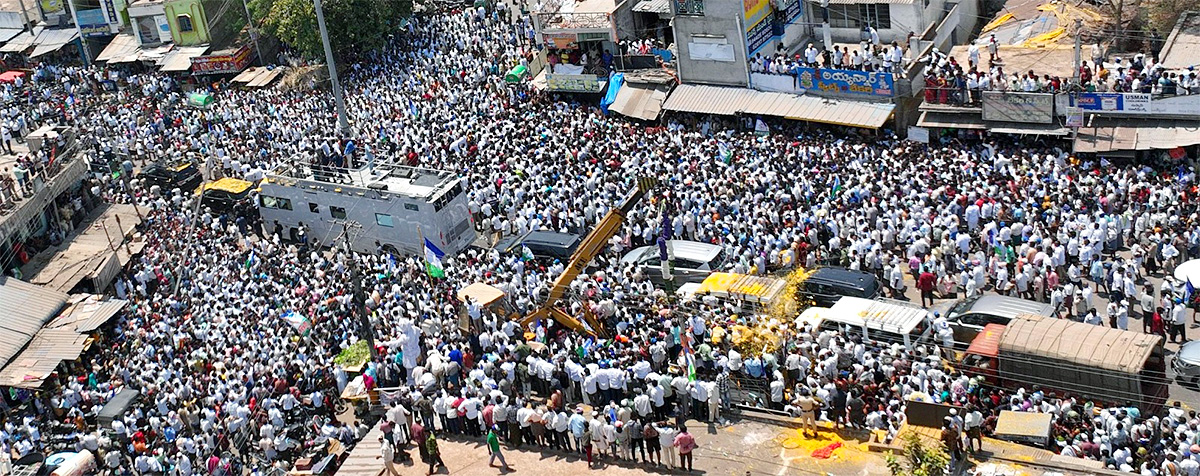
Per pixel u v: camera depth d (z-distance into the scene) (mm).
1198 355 43094
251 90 85562
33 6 100875
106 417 49969
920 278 50125
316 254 61781
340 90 76625
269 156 73375
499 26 81312
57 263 64688
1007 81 60094
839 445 41469
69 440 49594
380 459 44688
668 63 71625
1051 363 42188
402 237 62344
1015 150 59375
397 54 82312
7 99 89812
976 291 49562
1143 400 41188
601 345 47312
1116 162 57812
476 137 69188
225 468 46500
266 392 49219
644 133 68000
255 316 55562
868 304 47438
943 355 45469
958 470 39156
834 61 66062
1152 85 57125
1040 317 44156
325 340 52812
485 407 44969
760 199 56812
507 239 60156
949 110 61656
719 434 43344
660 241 50406
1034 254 49219
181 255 64625
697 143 65625
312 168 68438
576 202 59469
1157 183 53719
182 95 88062
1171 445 38188
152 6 90562
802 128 66688
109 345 58656
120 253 65688
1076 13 67875
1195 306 46969
